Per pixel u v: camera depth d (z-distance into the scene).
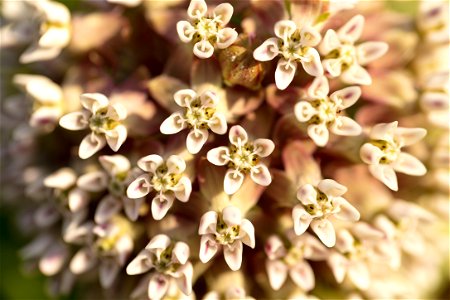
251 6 0.15
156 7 0.15
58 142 0.17
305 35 0.14
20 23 0.17
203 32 0.14
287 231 0.15
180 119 0.14
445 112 0.16
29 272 0.18
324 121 0.14
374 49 0.15
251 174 0.14
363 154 0.14
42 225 0.17
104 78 0.16
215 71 0.14
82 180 0.15
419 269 0.17
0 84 0.18
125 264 0.16
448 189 0.16
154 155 0.14
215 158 0.14
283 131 0.14
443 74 0.16
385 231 0.15
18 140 0.17
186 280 0.14
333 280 0.16
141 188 0.14
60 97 0.16
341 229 0.15
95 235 0.15
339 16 0.15
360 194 0.15
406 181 0.16
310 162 0.14
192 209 0.14
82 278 0.17
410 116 0.16
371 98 0.15
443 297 0.19
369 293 0.16
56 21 0.16
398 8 0.17
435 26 0.16
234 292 0.15
